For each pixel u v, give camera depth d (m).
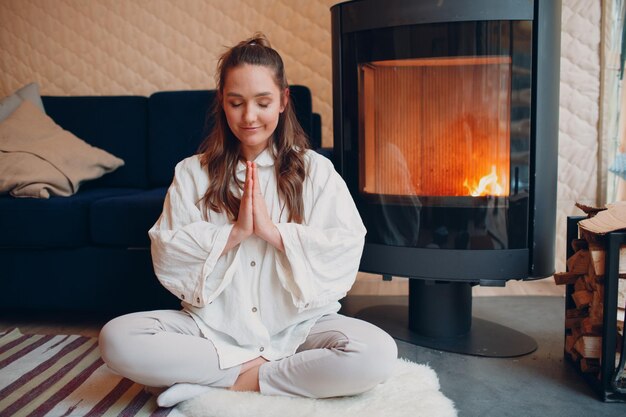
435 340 1.82
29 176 2.04
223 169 1.47
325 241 1.37
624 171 2.19
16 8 2.72
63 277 1.98
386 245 1.80
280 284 1.41
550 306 2.16
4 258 2.00
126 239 1.91
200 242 1.36
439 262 1.73
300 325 1.43
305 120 2.26
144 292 1.94
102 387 1.50
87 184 2.45
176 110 2.44
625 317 1.38
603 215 1.47
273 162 1.49
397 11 1.69
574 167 2.34
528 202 1.69
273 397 1.35
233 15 2.56
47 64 2.72
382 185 1.82
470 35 1.64
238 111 1.39
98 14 2.66
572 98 2.30
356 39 1.79
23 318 2.15
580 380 1.55
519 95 1.65
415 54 1.70
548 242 1.71
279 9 2.52
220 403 1.31
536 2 1.61
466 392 1.48
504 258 1.70
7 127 2.30
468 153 1.72
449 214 1.72
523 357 1.71
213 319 1.40
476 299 2.25
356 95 1.81
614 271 1.39
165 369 1.32
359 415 1.28
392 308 2.13
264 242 1.42
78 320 2.12
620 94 2.23
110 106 2.52
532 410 1.38
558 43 1.67
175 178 1.51
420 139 1.76
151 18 2.62
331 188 1.48
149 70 2.65
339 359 1.31
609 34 2.23
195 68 2.61
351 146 1.84
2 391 1.48
